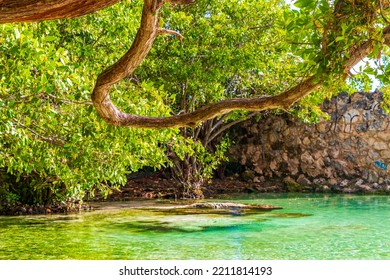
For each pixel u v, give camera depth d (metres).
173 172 18.12
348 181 19.12
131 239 8.91
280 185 19.67
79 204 13.26
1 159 7.94
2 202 12.38
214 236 9.29
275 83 15.99
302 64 3.79
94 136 6.90
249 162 20.64
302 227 10.41
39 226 10.38
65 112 6.88
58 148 7.64
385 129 18.77
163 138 8.40
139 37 3.70
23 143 6.76
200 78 14.11
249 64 13.93
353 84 16.22
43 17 3.03
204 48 13.86
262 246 8.34
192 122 4.12
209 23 14.11
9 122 6.31
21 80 5.65
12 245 8.31
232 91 16.98
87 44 10.23
